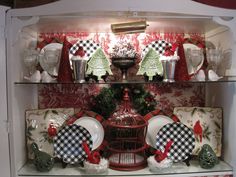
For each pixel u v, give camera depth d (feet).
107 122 3.92
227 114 3.87
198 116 4.15
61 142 3.87
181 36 4.53
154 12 3.40
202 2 4.16
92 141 3.95
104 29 4.26
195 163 3.96
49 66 3.96
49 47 4.18
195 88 4.57
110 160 3.83
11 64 3.46
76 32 4.43
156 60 3.85
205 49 4.33
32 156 3.92
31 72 3.94
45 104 4.51
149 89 4.50
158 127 4.15
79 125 3.98
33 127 4.01
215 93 4.26
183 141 3.91
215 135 4.02
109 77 4.35
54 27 4.11
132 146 3.88
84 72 3.80
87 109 4.48
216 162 3.77
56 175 3.63
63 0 3.37
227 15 3.52
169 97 4.55
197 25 4.00
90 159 3.61
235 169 3.67
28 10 3.42
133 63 3.96
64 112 4.18
